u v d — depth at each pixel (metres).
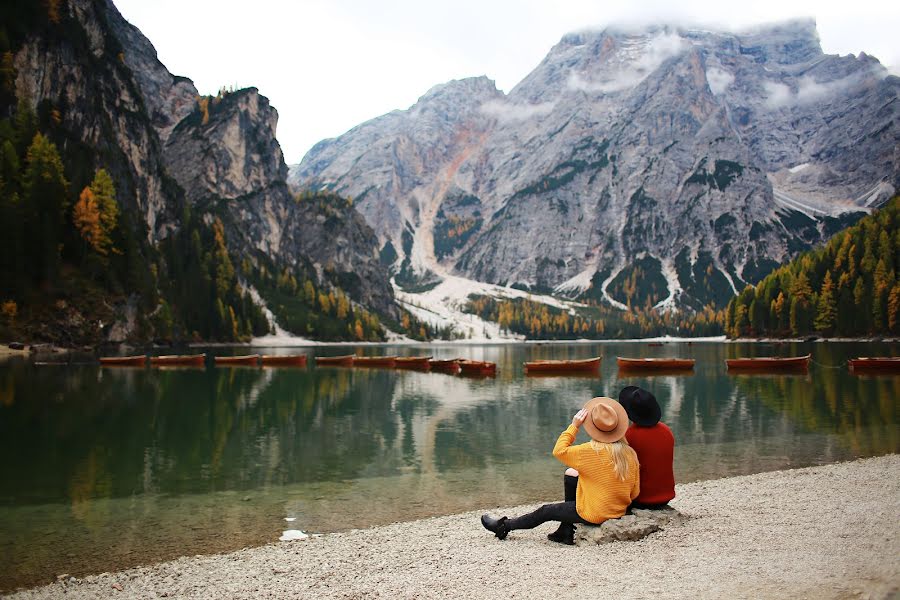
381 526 17.94
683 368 94.44
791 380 72.56
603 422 12.94
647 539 12.64
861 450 29.45
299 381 77.25
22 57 161.00
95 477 25.73
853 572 9.97
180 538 17.47
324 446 32.97
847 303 165.50
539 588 10.39
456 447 32.62
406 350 198.38
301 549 15.16
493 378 85.06
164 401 52.78
